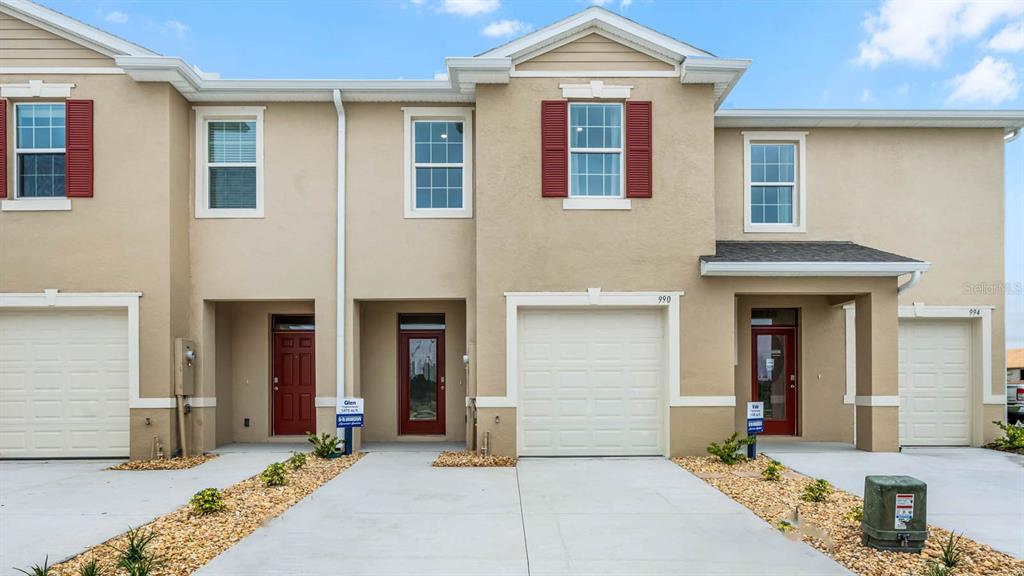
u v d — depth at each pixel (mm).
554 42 10414
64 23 10141
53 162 10438
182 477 8758
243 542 5820
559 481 8430
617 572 5129
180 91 10688
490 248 10281
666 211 10352
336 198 11156
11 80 10219
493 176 10344
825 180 11922
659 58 10438
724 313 10281
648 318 10547
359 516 6691
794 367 12242
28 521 6496
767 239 11844
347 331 11086
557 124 10391
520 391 10422
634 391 10477
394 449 11109
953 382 11977
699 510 6941
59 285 10234
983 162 11992
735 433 9812
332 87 10812
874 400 10469
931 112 11617
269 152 11164
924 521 5609
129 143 10297
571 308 10445
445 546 5734
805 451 10688
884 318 10430
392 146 11242
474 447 10805
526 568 5207
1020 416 16438
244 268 11039
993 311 11820
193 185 11031
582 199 10352
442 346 12336
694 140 10406
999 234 11930
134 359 10203
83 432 10375
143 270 10258
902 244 11898
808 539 5934
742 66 10133
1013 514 6859
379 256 11141
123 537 5938
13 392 10414
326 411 10984
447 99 11164
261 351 12086
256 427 12070
